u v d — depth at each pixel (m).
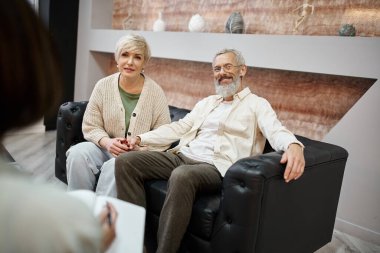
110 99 2.04
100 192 1.78
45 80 0.45
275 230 1.47
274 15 2.74
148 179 1.75
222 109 1.95
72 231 0.40
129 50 1.98
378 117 2.03
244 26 2.83
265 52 2.49
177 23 3.52
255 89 2.87
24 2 0.43
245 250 1.37
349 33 2.24
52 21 3.91
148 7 3.81
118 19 4.21
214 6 3.15
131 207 0.68
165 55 3.23
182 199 1.49
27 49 0.42
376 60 2.00
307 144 1.80
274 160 1.42
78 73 4.27
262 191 1.34
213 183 1.64
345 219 2.23
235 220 1.38
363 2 2.29
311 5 2.50
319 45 2.22
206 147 1.88
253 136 1.83
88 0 4.01
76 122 2.26
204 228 1.49
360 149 2.12
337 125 2.21
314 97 2.54
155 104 2.12
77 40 4.22
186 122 2.06
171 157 1.83
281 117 2.73
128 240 0.64
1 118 0.43
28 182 0.44
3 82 0.41
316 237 1.79
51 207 0.40
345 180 2.21
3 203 0.39
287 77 2.67
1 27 0.40
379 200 2.07
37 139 3.78
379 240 2.08
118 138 1.95
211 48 2.84
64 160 2.35
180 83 3.53
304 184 1.57
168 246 1.48
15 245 0.38
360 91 2.30
